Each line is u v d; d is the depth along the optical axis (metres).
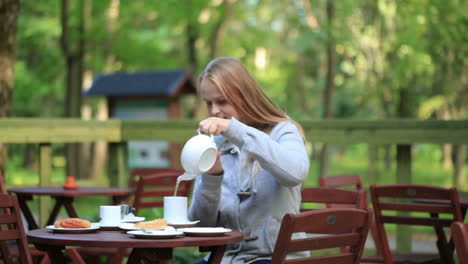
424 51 13.16
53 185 5.84
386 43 15.36
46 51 16.02
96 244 2.25
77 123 5.89
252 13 16.17
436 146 29.45
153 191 4.45
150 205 4.44
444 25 11.49
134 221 2.79
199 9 13.59
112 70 16.47
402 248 5.43
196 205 2.83
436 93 17.14
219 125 2.53
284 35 22.08
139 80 13.50
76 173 12.14
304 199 3.20
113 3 13.73
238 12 15.40
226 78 2.79
